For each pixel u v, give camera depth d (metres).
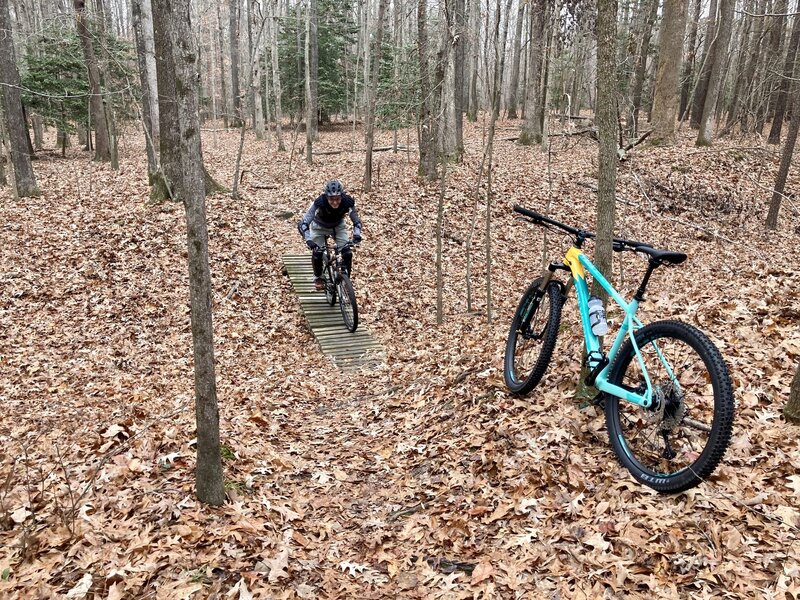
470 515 3.78
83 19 19.70
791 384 3.97
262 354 8.94
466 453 4.55
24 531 3.51
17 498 4.07
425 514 4.00
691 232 14.77
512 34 34.66
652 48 28.61
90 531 3.62
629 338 3.56
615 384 3.63
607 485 3.59
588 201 16.09
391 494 4.49
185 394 6.84
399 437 5.51
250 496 4.33
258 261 11.92
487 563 3.26
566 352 5.25
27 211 13.71
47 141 32.50
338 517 4.27
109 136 22.83
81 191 16.09
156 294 10.45
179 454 4.72
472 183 16.94
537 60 20.64
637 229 14.74
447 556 3.48
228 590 3.17
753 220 15.41
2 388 7.30
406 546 3.71
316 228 9.25
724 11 19.42
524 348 5.07
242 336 9.41
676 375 4.05
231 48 39.53
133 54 22.00
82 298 10.20
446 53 13.16
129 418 5.56
